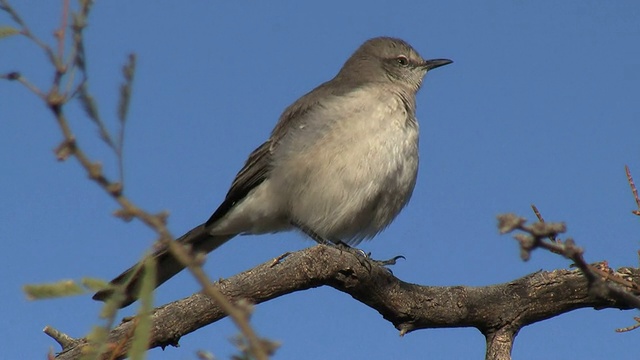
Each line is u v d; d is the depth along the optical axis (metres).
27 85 3.29
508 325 10.86
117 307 3.84
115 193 3.34
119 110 3.40
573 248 4.56
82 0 3.34
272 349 3.28
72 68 3.32
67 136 3.28
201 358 3.49
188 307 9.18
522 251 4.45
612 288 4.76
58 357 7.89
